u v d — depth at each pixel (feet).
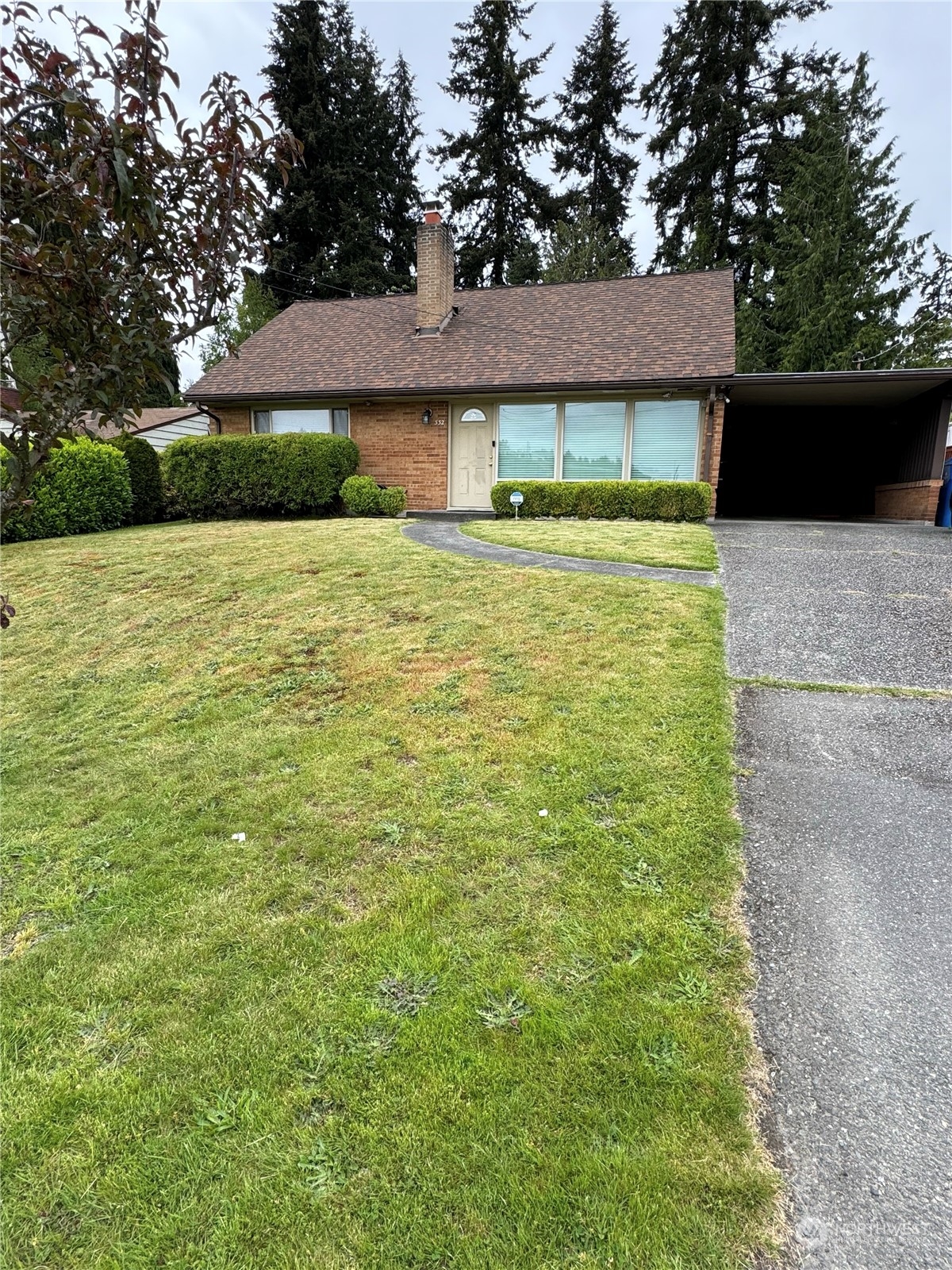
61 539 30.89
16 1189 5.05
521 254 90.12
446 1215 4.70
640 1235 4.54
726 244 82.99
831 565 22.54
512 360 40.78
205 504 39.70
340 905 7.96
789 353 72.49
